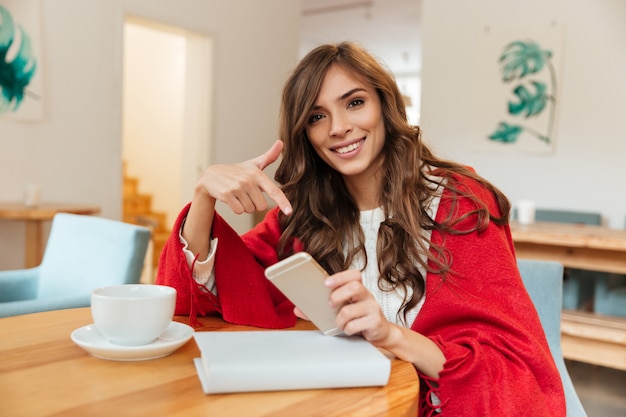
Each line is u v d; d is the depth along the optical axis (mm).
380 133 1132
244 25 5098
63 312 1049
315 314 792
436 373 817
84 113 3818
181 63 6414
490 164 4434
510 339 880
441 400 807
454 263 1000
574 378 2811
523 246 2803
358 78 1085
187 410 611
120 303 757
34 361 764
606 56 3998
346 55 1086
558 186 4191
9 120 3414
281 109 1188
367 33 8664
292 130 1153
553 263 1307
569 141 4141
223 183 937
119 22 3990
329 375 685
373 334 780
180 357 798
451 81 4547
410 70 11211
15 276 1804
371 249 1183
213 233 1063
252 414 606
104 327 770
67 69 3699
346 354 724
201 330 997
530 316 936
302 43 9578
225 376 653
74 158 3773
